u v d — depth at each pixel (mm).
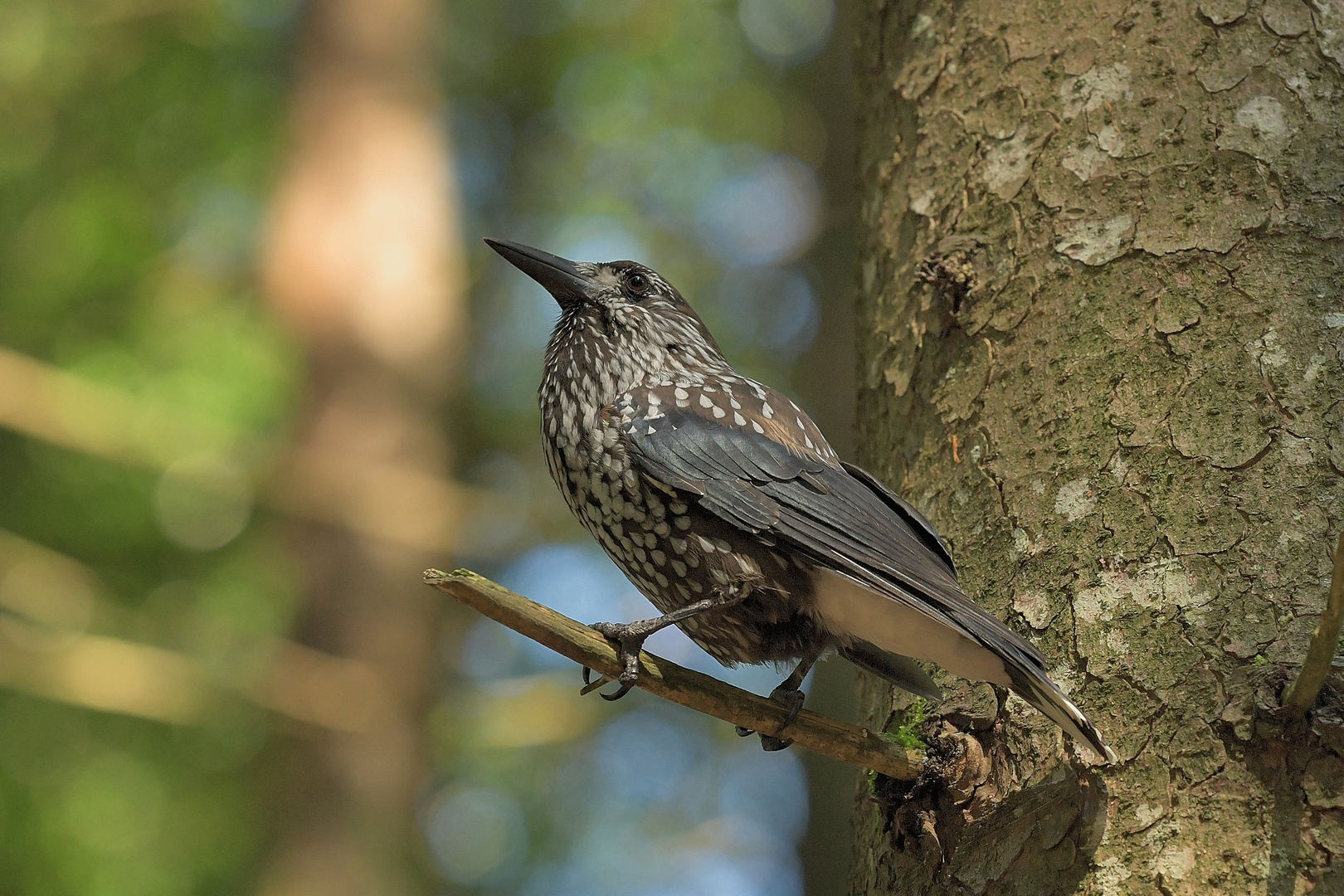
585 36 21562
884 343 5230
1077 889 3791
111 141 16266
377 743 14414
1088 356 4430
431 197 17094
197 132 16578
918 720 4664
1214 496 4078
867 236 5500
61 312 15219
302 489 14883
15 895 14320
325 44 17172
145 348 14438
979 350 4723
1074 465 4336
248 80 17500
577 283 6555
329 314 15891
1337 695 3676
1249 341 4219
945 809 4227
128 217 15602
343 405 15531
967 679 4516
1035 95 4855
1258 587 3920
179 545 15508
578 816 19328
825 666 13000
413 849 15891
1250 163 4430
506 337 22594
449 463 17875
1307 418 4082
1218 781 3727
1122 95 4672
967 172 4961
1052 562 4277
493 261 23000
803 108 20141
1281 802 3631
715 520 5414
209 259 16906
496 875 18891
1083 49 4809
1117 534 4172
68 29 15680
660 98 20375
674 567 5539
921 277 4883
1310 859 3541
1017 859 3986
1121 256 4480
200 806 15297
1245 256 4324
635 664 4238
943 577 4516
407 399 15883
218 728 15500
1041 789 4051
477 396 22062
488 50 22703
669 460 5449
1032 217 4707
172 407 13719
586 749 19500
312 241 16203
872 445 5328
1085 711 4004
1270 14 4617
